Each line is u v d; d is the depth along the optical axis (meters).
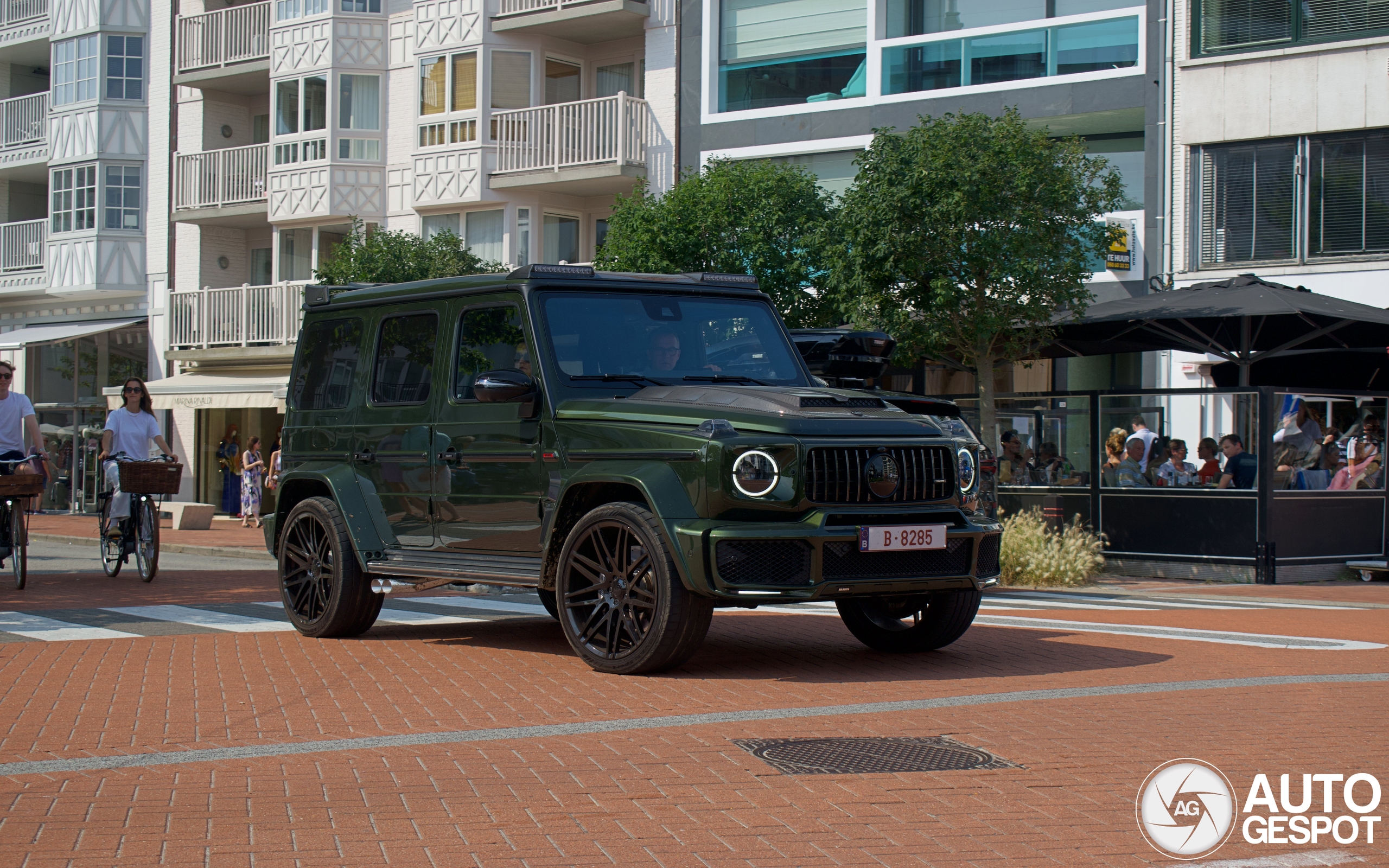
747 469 6.68
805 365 8.39
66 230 36.28
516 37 28.78
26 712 6.24
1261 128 21.09
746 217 20.09
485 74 28.72
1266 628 9.83
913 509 7.02
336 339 9.26
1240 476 15.44
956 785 4.86
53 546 23.33
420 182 29.58
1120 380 22.55
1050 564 14.35
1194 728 5.84
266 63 32.72
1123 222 22.19
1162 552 15.88
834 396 7.30
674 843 4.16
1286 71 20.94
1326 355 18.61
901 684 6.99
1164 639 8.91
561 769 5.08
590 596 7.37
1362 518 16.08
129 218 35.84
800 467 6.70
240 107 35.47
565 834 4.24
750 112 26.02
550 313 7.75
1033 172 16.34
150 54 35.94
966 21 24.05
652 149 27.34
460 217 29.56
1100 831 4.31
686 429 6.91
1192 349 17.33
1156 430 16.06
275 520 9.44
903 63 24.45
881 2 24.64
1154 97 22.03
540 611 10.62
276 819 4.41
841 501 6.82
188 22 34.31
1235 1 21.39
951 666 7.62
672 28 27.22
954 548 7.19
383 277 26.39
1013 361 17.69
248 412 33.38
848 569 6.81
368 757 5.29
